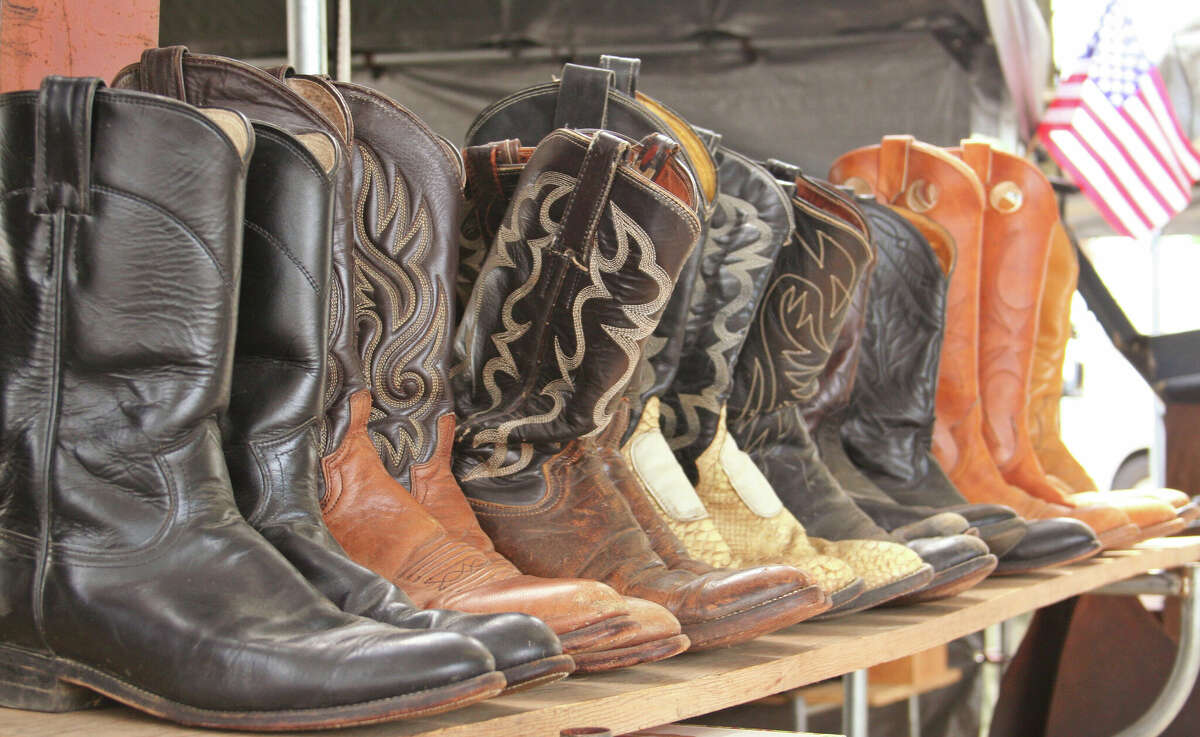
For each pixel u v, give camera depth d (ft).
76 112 3.12
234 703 2.91
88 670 3.11
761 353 6.52
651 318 4.58
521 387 4.79
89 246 3.17
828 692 12.00
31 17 4.64
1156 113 14.19
